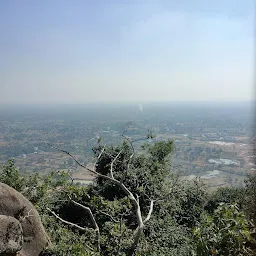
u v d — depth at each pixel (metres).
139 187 8.84
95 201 8.00
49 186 8.37
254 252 3.51
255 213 4.26
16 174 8.04
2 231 4.49
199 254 3.52
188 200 9.63
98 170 10.82
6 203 5.28
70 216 9.09
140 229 6.27
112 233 6.30
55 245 5.56
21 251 5.08
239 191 8.85
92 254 5.31
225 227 3.46
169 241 6.48
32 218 5.52
